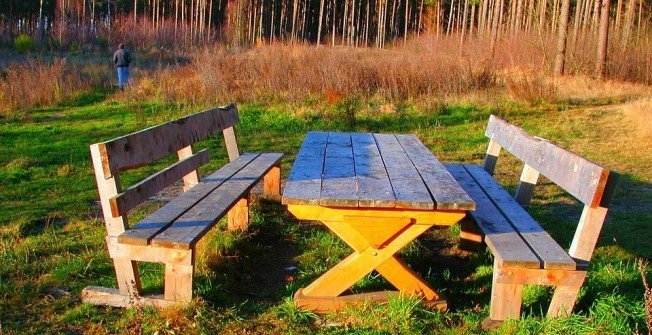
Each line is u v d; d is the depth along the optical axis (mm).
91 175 7027
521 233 3639
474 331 3254
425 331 3275
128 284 3467
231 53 21109
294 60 15477
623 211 5926
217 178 4973
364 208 3338
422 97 12625
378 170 4090
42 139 9062
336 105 11711
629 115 11250
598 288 3604
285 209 5836
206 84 13086
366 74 13664
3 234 4793
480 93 13141
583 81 16031
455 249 4785
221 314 3396
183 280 3395
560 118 11305
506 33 25812
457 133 10086
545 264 3150
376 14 59688
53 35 27828
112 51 26859
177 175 4285
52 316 3395
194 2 56750
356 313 3402
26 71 13320
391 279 3545
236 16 43406
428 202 3188
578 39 20016
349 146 5219
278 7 61000
